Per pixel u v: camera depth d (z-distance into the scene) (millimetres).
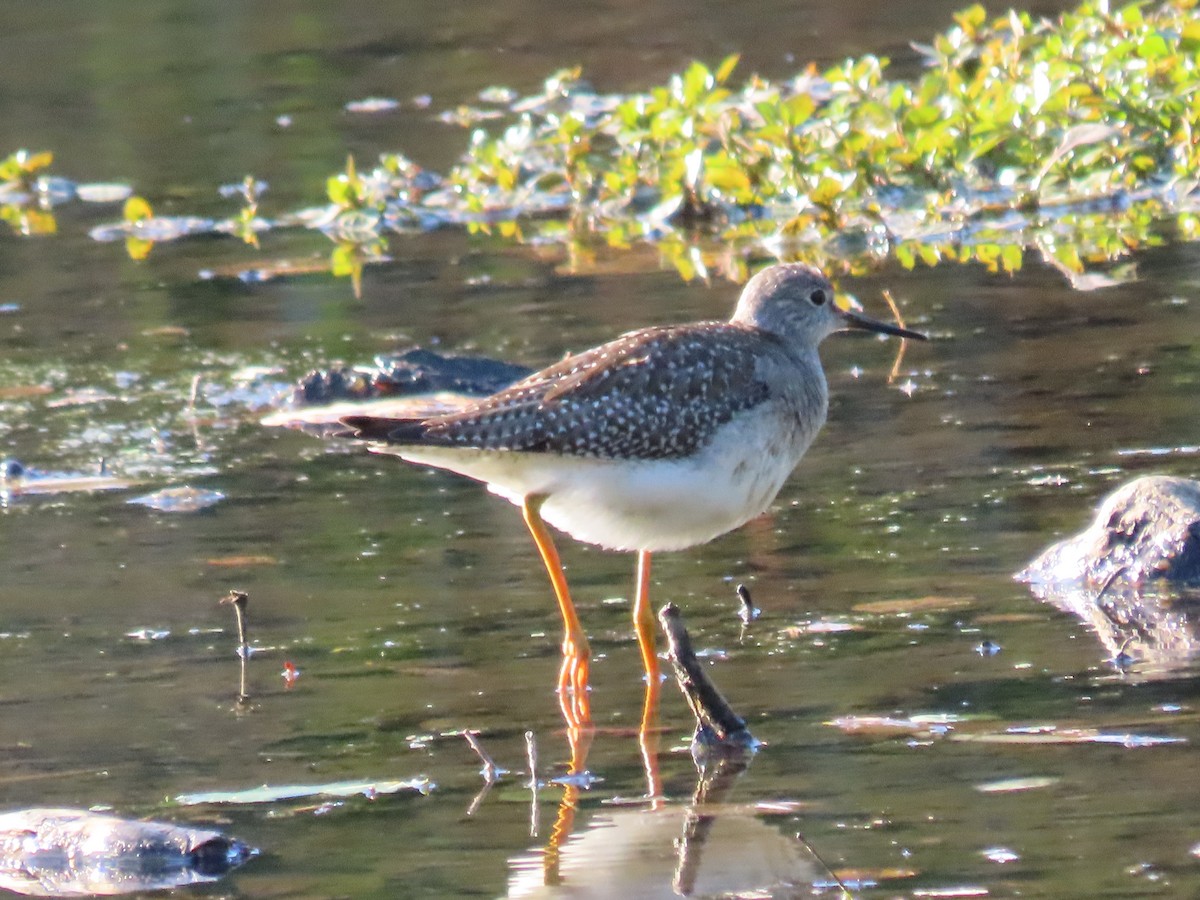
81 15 31625
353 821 8453
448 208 22156
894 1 29906
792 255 19234
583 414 10203
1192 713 9133
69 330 17891
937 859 7770
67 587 11672
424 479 13727
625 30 29625
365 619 11039
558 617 11047
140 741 9406
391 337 16953
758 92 21594
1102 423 13727
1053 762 8641
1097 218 19766
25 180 23562
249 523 12820
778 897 7531
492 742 9320
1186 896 7324
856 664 10008
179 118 26344
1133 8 21375
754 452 10602
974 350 15711
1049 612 10656
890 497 12648
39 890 7895
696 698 9180
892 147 20578
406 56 28859
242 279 19469
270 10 31625
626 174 21641
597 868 7895
